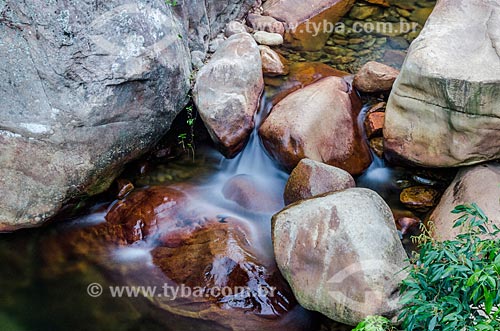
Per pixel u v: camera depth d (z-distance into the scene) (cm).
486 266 197
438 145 351
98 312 310
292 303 301
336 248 283
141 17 346
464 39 349
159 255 334
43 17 310
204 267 319
